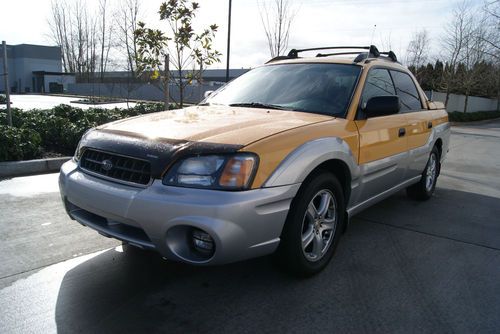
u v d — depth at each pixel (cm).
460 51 2870
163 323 274
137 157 283
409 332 271
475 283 340
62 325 269
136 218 271
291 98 399
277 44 1895
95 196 290
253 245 277
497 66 3225
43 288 313
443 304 306
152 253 376
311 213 326
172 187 267
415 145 485
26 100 3291
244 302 301
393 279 342
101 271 341
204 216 256
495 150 1245
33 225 433
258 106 396
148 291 313
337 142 333
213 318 281
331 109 376
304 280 333
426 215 516
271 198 277
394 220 493
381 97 368
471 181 742
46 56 6216
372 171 390
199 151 272
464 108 3212
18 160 674
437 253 398
